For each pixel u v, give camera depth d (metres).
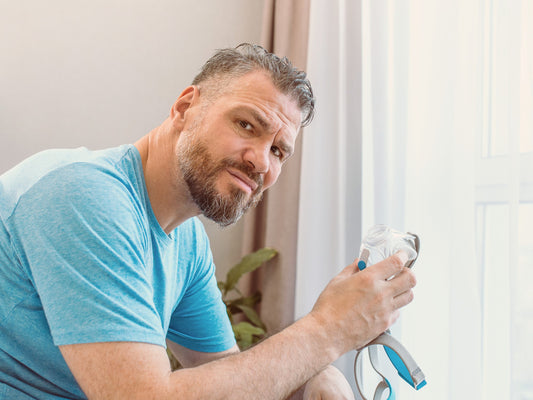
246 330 1.76
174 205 0.78
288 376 0.60
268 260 2.00
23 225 0.60
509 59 1.14
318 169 1.76
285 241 1.92
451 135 1.31
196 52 2.30
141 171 0.76
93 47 2.20
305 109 0.78
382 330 0.68
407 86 1.48
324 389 0.77
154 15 2.27
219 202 0.72
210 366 0.58
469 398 1.17
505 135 1.18
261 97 0.72
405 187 1.46
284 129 0.73
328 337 0.64
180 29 2.29
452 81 1.31
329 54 1.79
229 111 0.71
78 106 2.17
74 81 2.17
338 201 1.72
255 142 0.72
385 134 1.53
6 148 2.09
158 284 0.80
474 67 1.25
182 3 2.30
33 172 0.66
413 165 1.43
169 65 2.27
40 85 2.14
